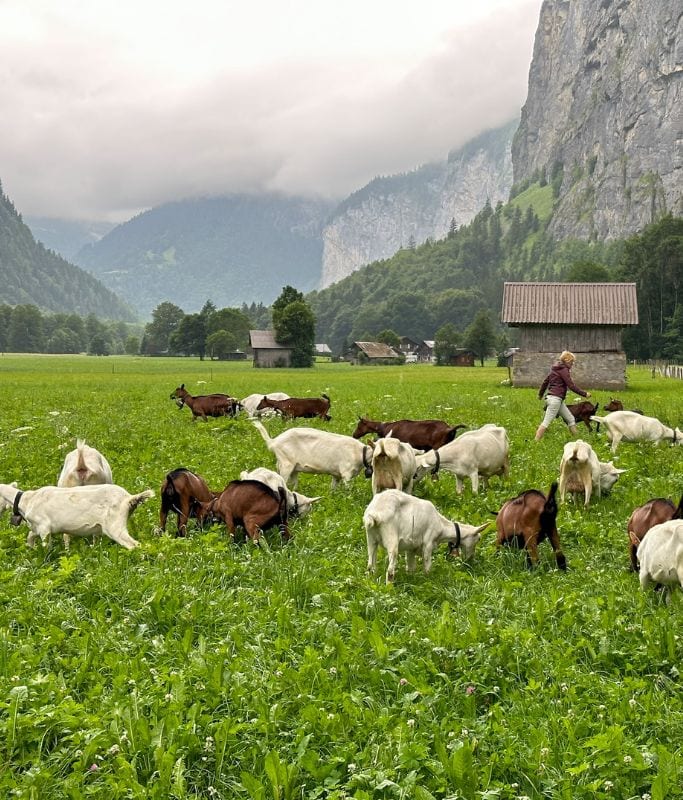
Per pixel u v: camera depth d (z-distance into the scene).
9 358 138.88
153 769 5.10
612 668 6.60
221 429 19.03
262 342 99.06
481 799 4.80
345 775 5.08
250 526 9.55
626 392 35.00
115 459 14.45
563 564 8.99
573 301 41.56
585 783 4.95
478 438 12.20
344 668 6.27
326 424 19.80
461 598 8.04
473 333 118.81
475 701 5.96
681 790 4.87
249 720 5.61
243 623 7.21
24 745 5.30
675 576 7.64
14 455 14.52
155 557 8.79
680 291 104.00
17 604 7.49
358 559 9.20
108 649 6.70
